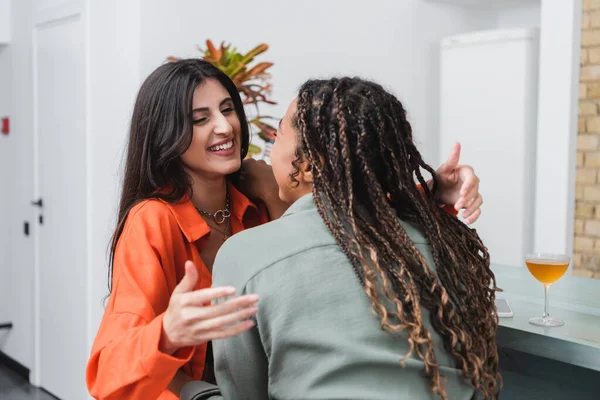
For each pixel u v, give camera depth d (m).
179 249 1.43
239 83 3.38
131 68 3.16
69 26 3.35
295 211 1.01
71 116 3.39
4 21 4.10
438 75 4.34
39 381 3.89
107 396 1.03
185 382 1.30
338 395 0.86
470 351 0.96
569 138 3.33
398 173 0.99
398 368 0.89
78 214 3.39
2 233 4.29
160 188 1.46
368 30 3.96
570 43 3.29
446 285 0.97
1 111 4.25
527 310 1.56
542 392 1.55
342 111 0.96
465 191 1.15
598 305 1.61
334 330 0.89
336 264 0.92
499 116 3.94
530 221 3.92
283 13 3.58
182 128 1.44
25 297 4.03
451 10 4.37
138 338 1.00
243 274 0.94
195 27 3.27
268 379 0.94
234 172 1.65
